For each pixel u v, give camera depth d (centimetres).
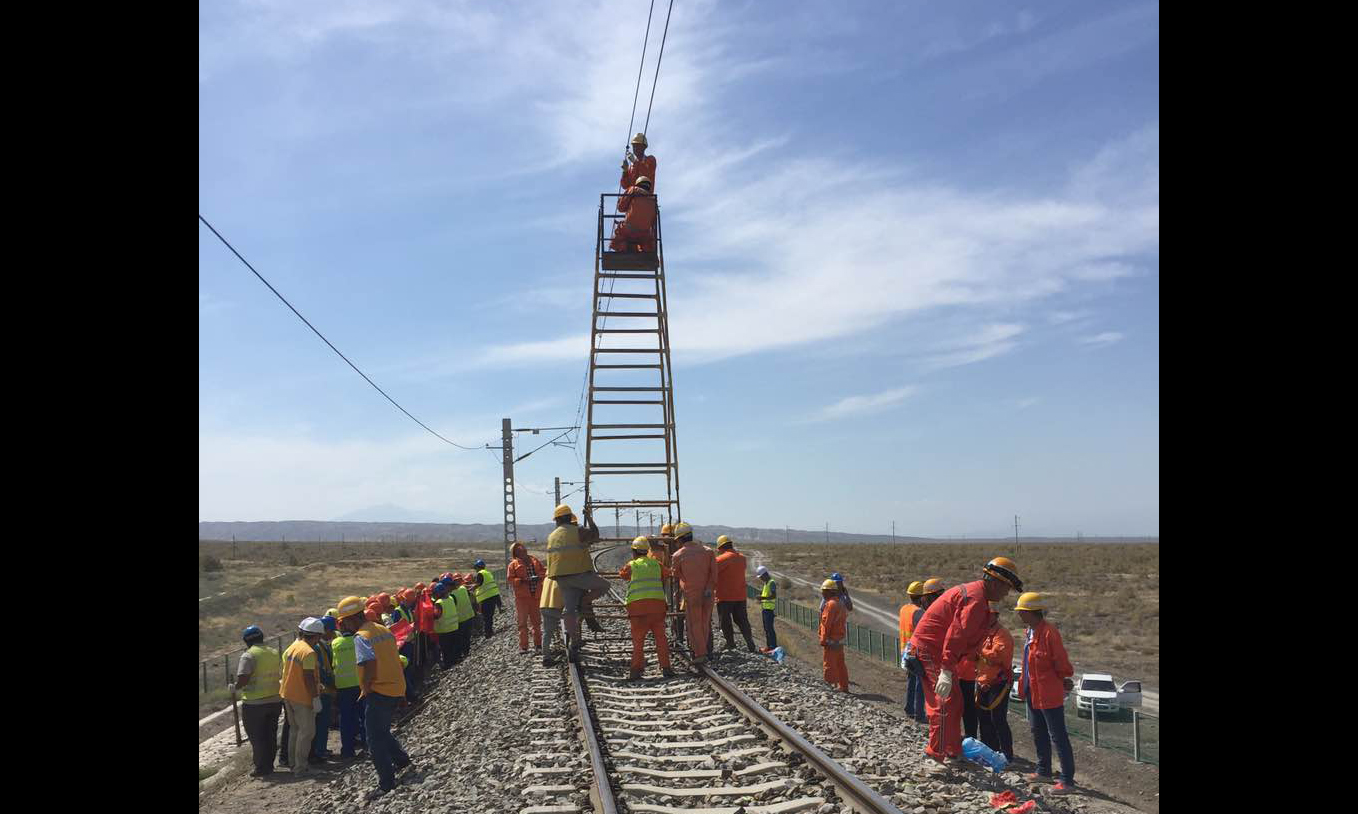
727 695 1256
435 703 1717
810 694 1326
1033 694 1057
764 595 2058
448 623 2072
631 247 1939
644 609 1495
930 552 11956
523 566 1864
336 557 11012
